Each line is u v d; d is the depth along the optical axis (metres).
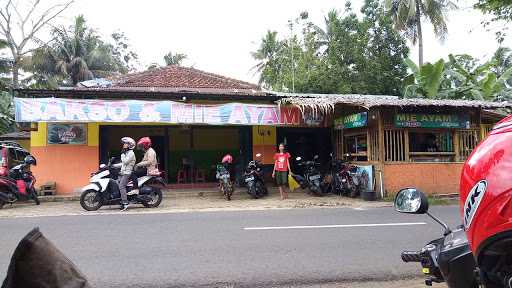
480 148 1.95
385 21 25.88
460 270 2.61
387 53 25.78
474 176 1.84
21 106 12.84
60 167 14.56
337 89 25.53
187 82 17.94
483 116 16.03
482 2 9.35
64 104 13.11
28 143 20.61
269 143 16.78
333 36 27.05
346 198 13.98
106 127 15.21
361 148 14.95
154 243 7.08
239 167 16.77
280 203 12.80
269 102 15.84
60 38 33.97
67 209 11.72
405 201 3.02
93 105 13.32
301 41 30.97
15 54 27.17
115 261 6.04
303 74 27.64
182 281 5.23
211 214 10.38
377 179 13.66
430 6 26.62
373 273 5.56
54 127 14.59
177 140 17.67
